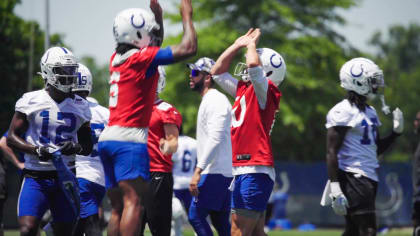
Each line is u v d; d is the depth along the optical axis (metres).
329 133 26.33
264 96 22.05
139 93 18.97
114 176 19.66
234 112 23.02
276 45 121.56
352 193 26.02
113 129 19.11
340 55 124.69
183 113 118.00
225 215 28.11
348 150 26.27
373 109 27.19
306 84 116.56
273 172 22.66
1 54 75.56
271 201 72.19
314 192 92.44
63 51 22.72
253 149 22.39
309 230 81.00
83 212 27.31
